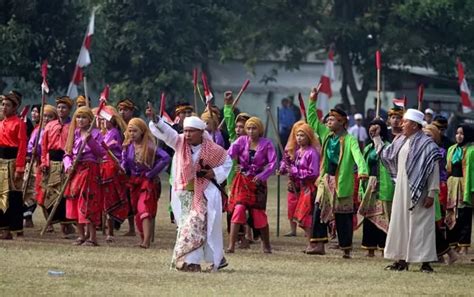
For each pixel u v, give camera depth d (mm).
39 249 42219
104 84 99125
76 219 44500
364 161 42562
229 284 34438
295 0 107812
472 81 107312
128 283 34000
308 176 44750
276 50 111375
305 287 34500
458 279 37656
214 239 37250
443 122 48562
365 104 121500
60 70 90125
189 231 37000
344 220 43219
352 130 90312
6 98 46250
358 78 124625
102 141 44688
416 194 38781
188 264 37000
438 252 41938
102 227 50062
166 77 96188
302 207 44844
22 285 33125
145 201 44250
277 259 41781
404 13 102875
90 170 44250
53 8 88125
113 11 96750
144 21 97250
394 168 39875
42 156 47844
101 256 40562
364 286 35219
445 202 46531
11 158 46281
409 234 39125
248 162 43375
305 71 123750
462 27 104875
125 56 98562
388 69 110312
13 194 46312
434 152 38875
